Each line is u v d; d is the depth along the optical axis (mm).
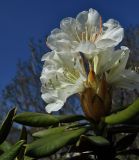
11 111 236
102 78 236
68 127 234
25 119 228
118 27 247
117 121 213
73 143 213
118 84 244
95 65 240
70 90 241
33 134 238
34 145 205
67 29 250
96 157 233
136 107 206
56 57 245
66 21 252
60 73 246
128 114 209
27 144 216
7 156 215
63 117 232
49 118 230
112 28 248
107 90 236
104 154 228
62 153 244
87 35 251
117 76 241
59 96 243
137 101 206
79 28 252
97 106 232
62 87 246
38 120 229
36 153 201
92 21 253
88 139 205
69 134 215
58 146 204
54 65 247
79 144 209
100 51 237
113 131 232
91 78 237
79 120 235
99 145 202
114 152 232
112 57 239
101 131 231
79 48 235
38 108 1716
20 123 229
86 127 227
